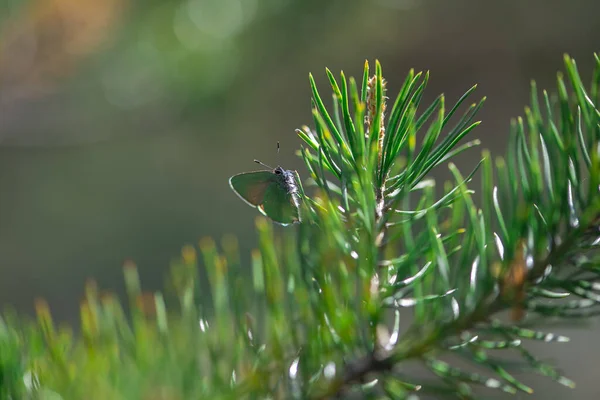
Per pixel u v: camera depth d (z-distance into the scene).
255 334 0.47
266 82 1.29
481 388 0.96
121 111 1.15
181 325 0.48
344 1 1.17
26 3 1.01
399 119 0.45
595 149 0.45
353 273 0.46
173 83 1.12
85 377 0.47
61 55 1.05
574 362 1.29
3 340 0.47
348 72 1.42
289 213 0.47
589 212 0.45
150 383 0.47
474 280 0.46
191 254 0.47
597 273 0.45
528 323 0.46
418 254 0.46
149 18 1.08
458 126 0.45
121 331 0.48
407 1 1.34
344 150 0.45
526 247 0.46
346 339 0.46
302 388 0.46
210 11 1.11
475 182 1.35
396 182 0.46
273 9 1.12
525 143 0.46
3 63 1.04
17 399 0.47
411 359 0.46
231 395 0.46
